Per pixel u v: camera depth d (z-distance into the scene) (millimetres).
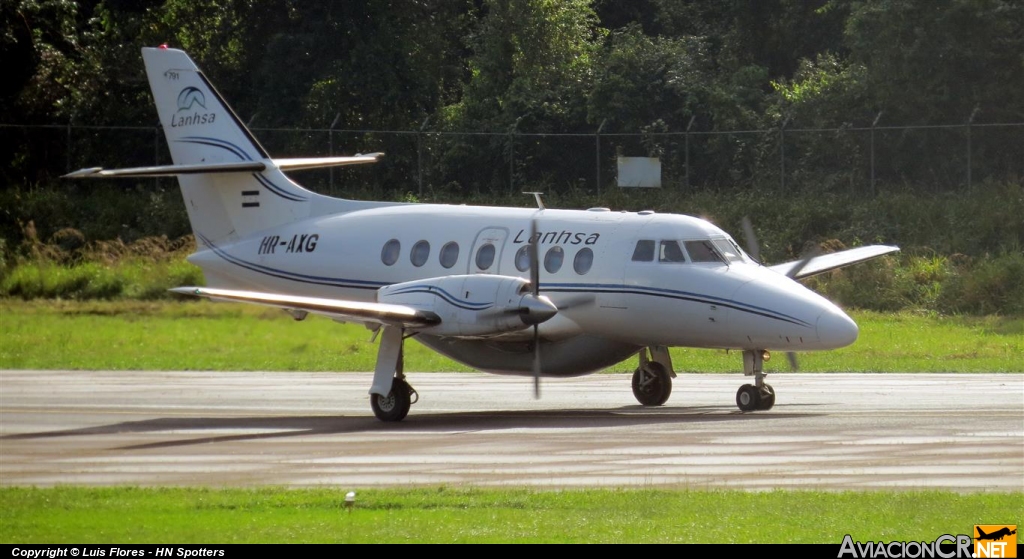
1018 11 143375
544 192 151500
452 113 172625
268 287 79625
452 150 155625
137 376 81812
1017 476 42219
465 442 52062
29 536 32938
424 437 54000
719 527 33812
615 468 44781
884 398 66938
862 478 42094
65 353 93688
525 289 60000
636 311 64438
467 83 197625
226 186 82188
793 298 61438
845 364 87125
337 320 65875
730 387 75750
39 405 67125
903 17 143750
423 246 72438
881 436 51625
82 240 142125
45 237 144375
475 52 185125
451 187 156375
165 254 135625
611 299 64938
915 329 109500
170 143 84188
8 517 35531
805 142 149125
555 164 155500
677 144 153250
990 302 119562
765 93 178875
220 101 82375
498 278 59719
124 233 144625
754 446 49406
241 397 71000
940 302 121312
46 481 43406
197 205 83375
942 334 105750
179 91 83562
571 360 67000
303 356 93000
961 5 141375
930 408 61875
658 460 46375
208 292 58188
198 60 173375
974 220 131375
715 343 63375
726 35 194500
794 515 35438
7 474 44938
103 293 124562
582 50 181625
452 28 195000
